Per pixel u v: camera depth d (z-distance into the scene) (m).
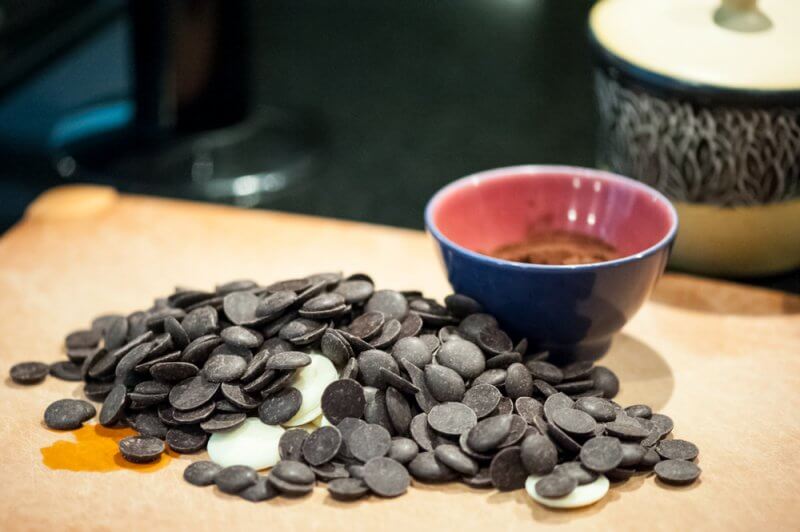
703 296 0.83
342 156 1.04
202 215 0.91
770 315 0.81
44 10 1.24
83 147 1.04
